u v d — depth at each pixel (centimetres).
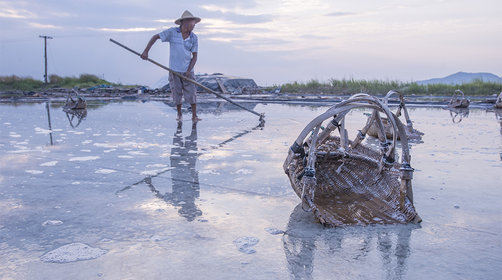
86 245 186
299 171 256
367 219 219
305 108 1109
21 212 231
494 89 1859
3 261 170
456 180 304
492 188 282
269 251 179
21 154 405
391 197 240
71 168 345
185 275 157
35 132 571
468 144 469
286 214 230
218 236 197
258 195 268
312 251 179
